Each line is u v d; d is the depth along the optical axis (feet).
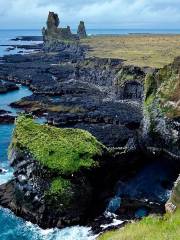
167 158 231.50
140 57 551.18
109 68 432.66
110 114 309.22
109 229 146.92
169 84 243.60
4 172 198.59
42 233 149.28
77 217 156.35
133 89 366.22
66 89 411.13
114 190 181.88
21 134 177.17
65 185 158.40
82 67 479.82
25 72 533.14
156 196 177.17
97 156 173.88
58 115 307.37
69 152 166.61
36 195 158.51
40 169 160.25
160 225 84.17
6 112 321.52
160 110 235.61
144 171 210.38
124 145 237.04
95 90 423.23
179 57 252.62
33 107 337.72
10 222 156.35
